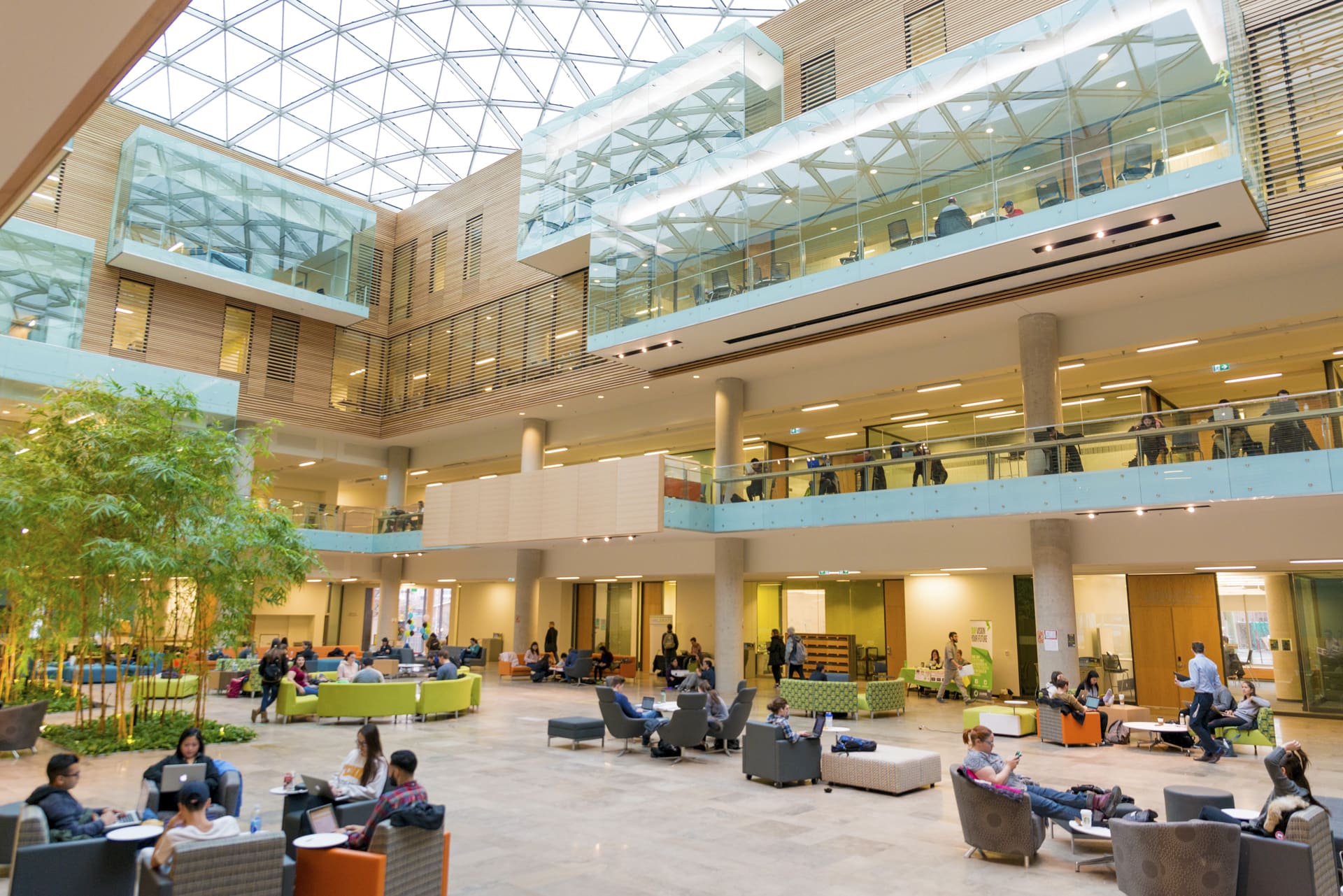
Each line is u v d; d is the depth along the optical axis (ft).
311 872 17.30
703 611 88.07
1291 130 44.80
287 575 44.78
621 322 66.23
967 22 58.54
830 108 56.70
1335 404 41.24
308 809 21.33
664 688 74.43
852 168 54.60
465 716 54.60
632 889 20.42
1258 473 42.98
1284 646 58.03
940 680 67.51
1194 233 44.65
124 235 76.48
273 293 86.79
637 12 85.10
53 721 49.57
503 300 89.56
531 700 64.13
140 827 18.85
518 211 85.25
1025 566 56.18
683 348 65.98
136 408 41.81
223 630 42.91
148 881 15.26
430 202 101.60
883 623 80.53
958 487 53.83
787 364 67.10
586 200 75.05
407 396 98.53
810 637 84.02
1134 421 47.47
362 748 23.68
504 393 86.02
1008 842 22.66
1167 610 62.18
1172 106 42.45
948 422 68.95
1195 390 68.13
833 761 33.06
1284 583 58.34
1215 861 18.02
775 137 59.31
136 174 78.13
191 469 41.47
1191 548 49.16
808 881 21.15
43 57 9.59
